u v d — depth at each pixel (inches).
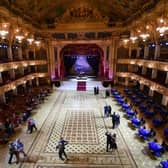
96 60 1286.9
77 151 407.2
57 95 911.0
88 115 633.0
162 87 653.3
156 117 597.9
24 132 499.5
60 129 520.7
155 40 767.7
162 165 331.3
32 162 366.3
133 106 717.9
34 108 708.0
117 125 543.2
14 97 831.1
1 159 374.6
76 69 1321.4
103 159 377.7
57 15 1017.5
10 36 751.1
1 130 491.8
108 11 973.2
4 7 604.7
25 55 1040.8
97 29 1023.0
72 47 1138.7
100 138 467.5
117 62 1073.5
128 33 965.8
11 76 813.9
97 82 1090.7
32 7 815.1
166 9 532.7
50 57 1109.7
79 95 904.9
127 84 1080.2
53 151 406.9
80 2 969.5
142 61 867.4
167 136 450.3
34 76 1036.5
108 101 799.1
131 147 421.7
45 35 1067.9
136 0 711.1
